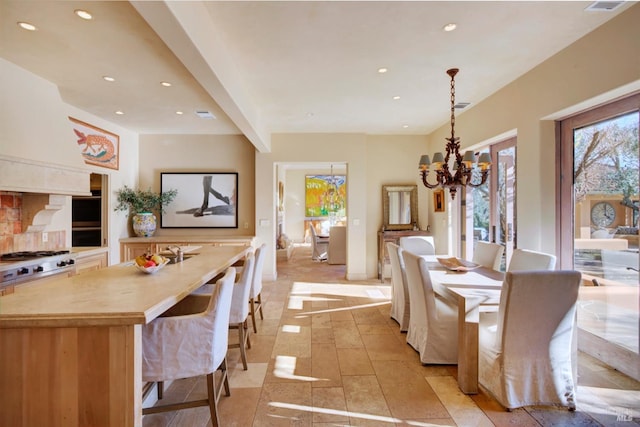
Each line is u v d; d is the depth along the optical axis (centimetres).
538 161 317
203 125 510
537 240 321
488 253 358
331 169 1092
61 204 352
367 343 312
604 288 269
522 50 284
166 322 171
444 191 539
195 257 316
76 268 348
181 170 580
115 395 146
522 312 202
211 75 243
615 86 236
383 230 591
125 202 522
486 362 226
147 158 576
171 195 568
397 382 243
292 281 572
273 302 446
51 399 146
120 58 279
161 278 216
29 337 146
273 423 196
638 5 219
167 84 336
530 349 207
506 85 363
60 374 146
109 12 213
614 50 236
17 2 200
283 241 809
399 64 308
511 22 240
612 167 264
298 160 579
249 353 292
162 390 220
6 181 276
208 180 581
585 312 286
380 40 263
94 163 455
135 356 147
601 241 273
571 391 209
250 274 277
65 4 204
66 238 391
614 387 232
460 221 519
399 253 337
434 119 498
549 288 199
